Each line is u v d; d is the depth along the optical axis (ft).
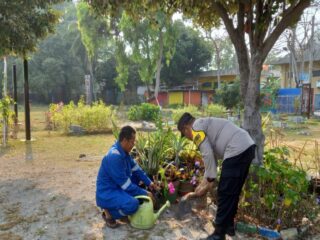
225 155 10.81
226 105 67.46
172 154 15.83
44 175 19.81
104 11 16.67
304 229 11.89
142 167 14.82
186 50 125.59
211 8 16.40
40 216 13.52
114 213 12.19
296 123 56.44
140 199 12.26
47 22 29.55
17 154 27.66
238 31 14.61
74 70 140.56
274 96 78.02
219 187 10.90
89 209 14.08
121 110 74.74
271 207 11.88
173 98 118.32
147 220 12.01
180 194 14.05
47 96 145.79
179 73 126.31
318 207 13.07
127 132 12.17
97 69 147.13
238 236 11.63
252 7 14.11
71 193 16.17
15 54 29.96
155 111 59.93
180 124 11.55
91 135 40.45
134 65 133.39
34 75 133.69
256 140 13.97
